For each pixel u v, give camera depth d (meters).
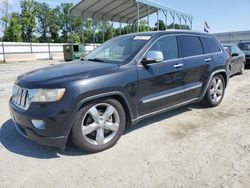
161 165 3.05
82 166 3.07
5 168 3.05
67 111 3.05
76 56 24.34
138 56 3.83
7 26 49.38
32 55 28.27
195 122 4.59
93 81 3.23
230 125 4.39
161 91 4.13
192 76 4.73
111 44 4.67
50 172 2.95
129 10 23.52
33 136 3.15
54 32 79.19
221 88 5.68
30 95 3.11
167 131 4.15
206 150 3.42
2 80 10.80
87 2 20.56
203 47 5.15
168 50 4.35
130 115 3.72
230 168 2.95
